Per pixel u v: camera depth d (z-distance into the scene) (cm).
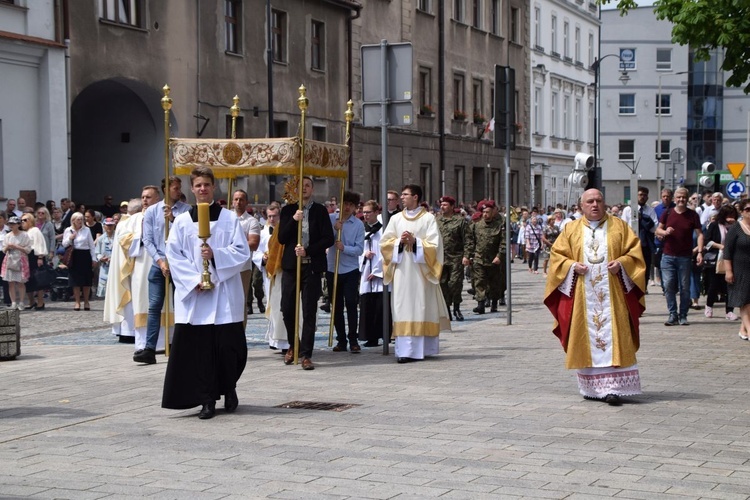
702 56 1831
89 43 2797
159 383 1145
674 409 966
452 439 834
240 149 1309
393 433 859
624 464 748
